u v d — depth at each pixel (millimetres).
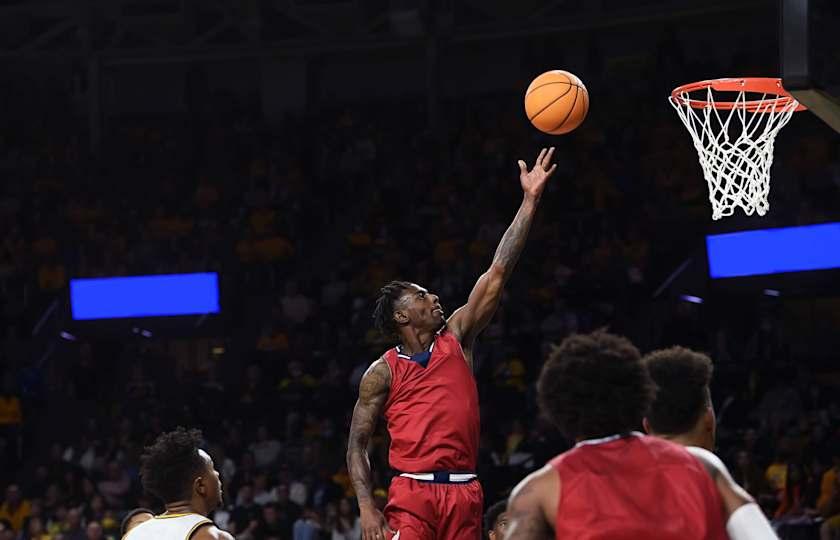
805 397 14758
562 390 3033
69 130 25547
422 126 24141
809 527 11344
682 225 18359
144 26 24484
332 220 22266
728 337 16203
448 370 5121
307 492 15188
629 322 16969
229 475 15891
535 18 23203
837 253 15953
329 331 18594
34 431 18984
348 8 23719
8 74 26109
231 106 25297
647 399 3045
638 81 23000
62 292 20969
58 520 15430
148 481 4617
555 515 2918
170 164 24125
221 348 21359
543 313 17469
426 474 5020
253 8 24109
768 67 21562
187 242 21516
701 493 2916
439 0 23469
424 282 19062
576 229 19281
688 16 22406
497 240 19406
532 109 5652
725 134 7797
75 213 22609
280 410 17406
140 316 20250
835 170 17906
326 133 24062
